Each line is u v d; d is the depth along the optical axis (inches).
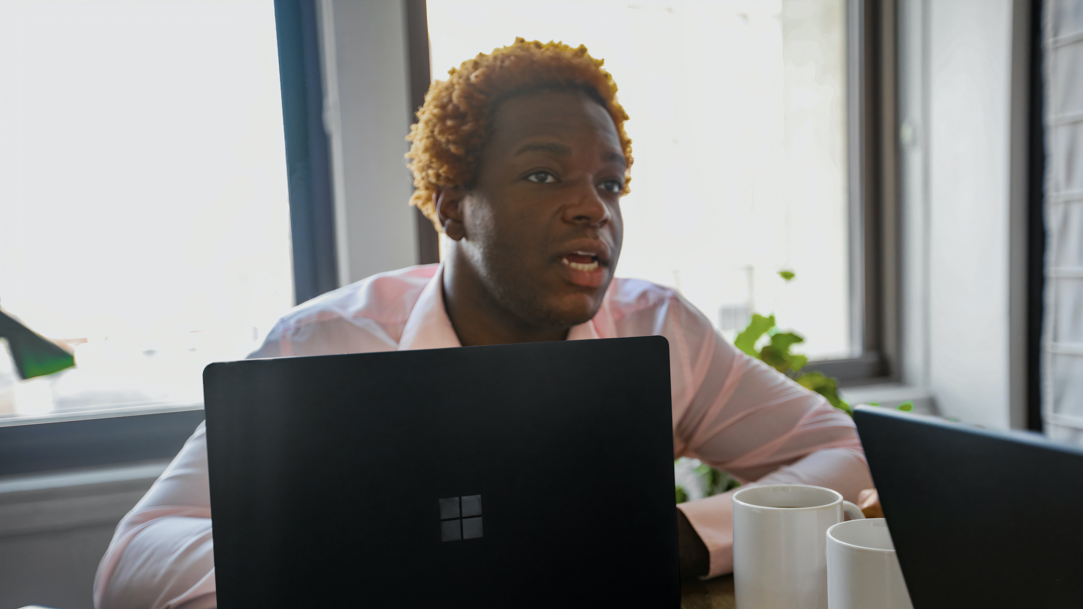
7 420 62.5
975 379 86.4
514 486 20.8
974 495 15.8
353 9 66.2
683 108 80.7
